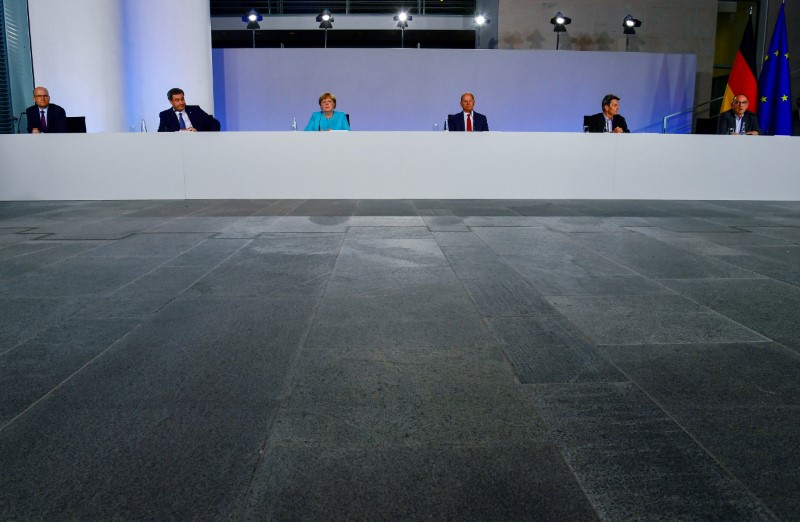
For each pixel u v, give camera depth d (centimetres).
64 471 84
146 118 820
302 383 115
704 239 300
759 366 124
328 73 1052
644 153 538
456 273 216
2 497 78
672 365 125
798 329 150
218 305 172
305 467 85
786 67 870
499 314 163
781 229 339
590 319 158
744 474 83
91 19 746
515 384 115
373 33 1534
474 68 1059
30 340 142
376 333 146
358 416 101
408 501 77
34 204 491
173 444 92
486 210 434
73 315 163
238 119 1060
